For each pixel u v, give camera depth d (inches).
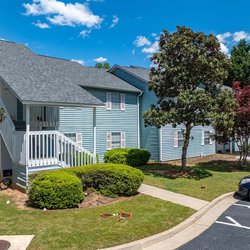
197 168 669.9
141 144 886.4
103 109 782.5
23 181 434.3
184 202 381.1
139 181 415.5
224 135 684.7
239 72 1494.8
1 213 326.6
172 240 264.5
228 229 294.7
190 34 572.7
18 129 518.3
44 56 823.7
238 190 431.5
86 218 305.4
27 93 433.4
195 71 571.2
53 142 465.1
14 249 229.1
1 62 534.9
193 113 547.5
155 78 602.5
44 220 299.3
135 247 240.8
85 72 842.2
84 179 415.2
